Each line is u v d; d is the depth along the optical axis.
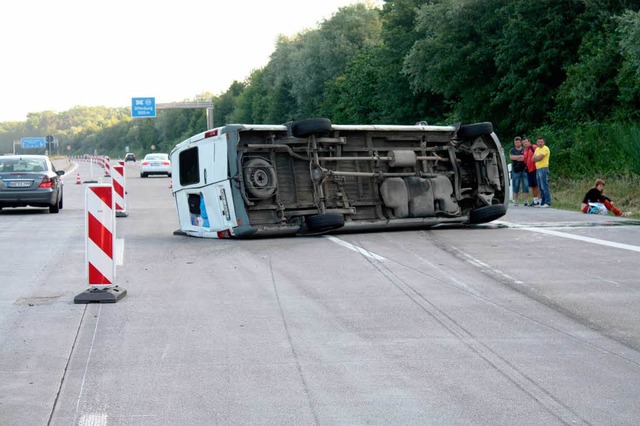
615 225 16.31
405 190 15.47
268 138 15.05
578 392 6.10
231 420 5.58
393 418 5.59
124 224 19.66
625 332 7.85
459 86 42.97
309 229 14.74
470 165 16.53
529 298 9.42
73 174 60.34
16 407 5.89
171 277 11.18
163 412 5.75
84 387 6.34
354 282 10.53
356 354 7.20
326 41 81.06
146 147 186.50
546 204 22.03
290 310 8.98
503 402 5.89
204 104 80.00
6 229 18.61
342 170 15.47
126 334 7.99
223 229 14.88
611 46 32.78
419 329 8.06
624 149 29.16
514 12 38.59
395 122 52.81
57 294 10.16
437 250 13.12
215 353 7.27
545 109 38.44
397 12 51.72
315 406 5.85
